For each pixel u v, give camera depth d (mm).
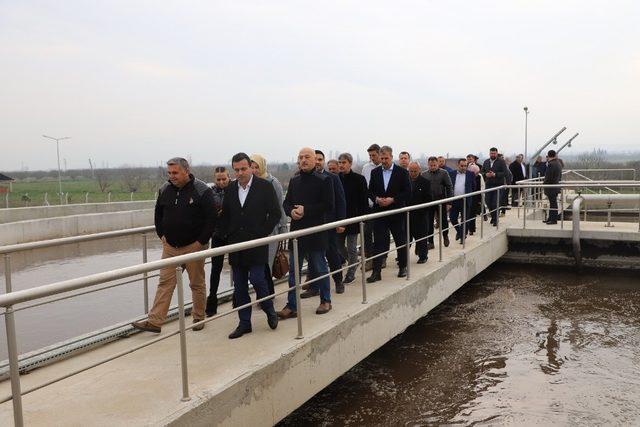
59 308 6988
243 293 4668
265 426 3947
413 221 7707
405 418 4785
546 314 7789
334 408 4992
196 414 3338
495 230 11008
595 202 17344
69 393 3562
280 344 4383
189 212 4824
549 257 11047
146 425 3100
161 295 4879
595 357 6148
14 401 2609
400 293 6191
